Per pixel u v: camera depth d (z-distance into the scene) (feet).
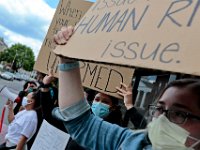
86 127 5.24
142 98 14.03
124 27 4.07
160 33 3.47
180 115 3.97
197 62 2.89
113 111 9.98
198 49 2.97
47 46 11.06
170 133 3.90
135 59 3.51
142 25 3.79
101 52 4.12
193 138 3.86
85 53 4.44
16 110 16.89
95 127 5.20
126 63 3.57
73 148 8.13
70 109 5.32
